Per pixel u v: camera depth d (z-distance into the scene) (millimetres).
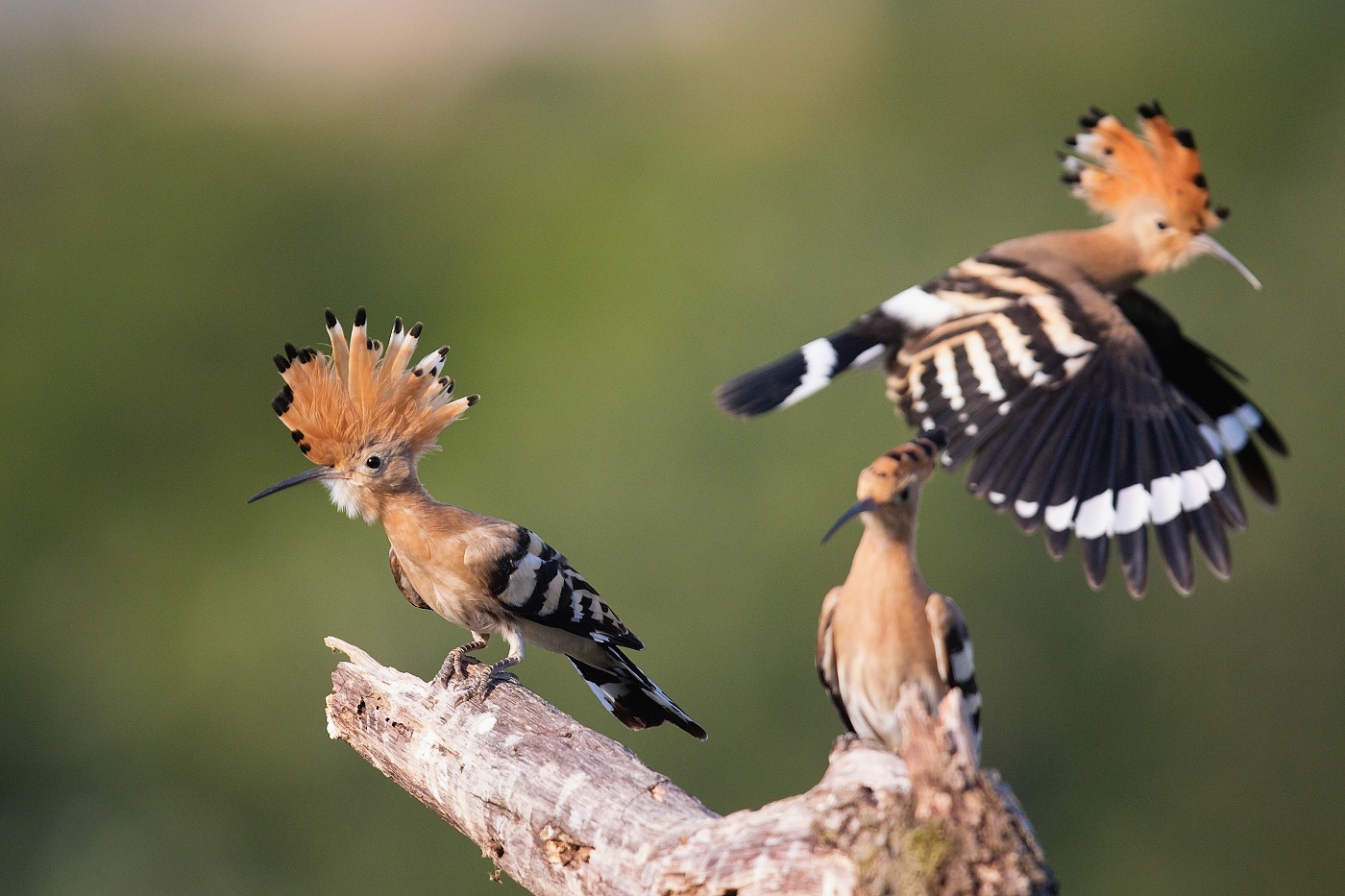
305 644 19656
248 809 18750
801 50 26047
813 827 5043
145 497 22750
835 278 21375
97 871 18969
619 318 21516
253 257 24812
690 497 18266
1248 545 19062
